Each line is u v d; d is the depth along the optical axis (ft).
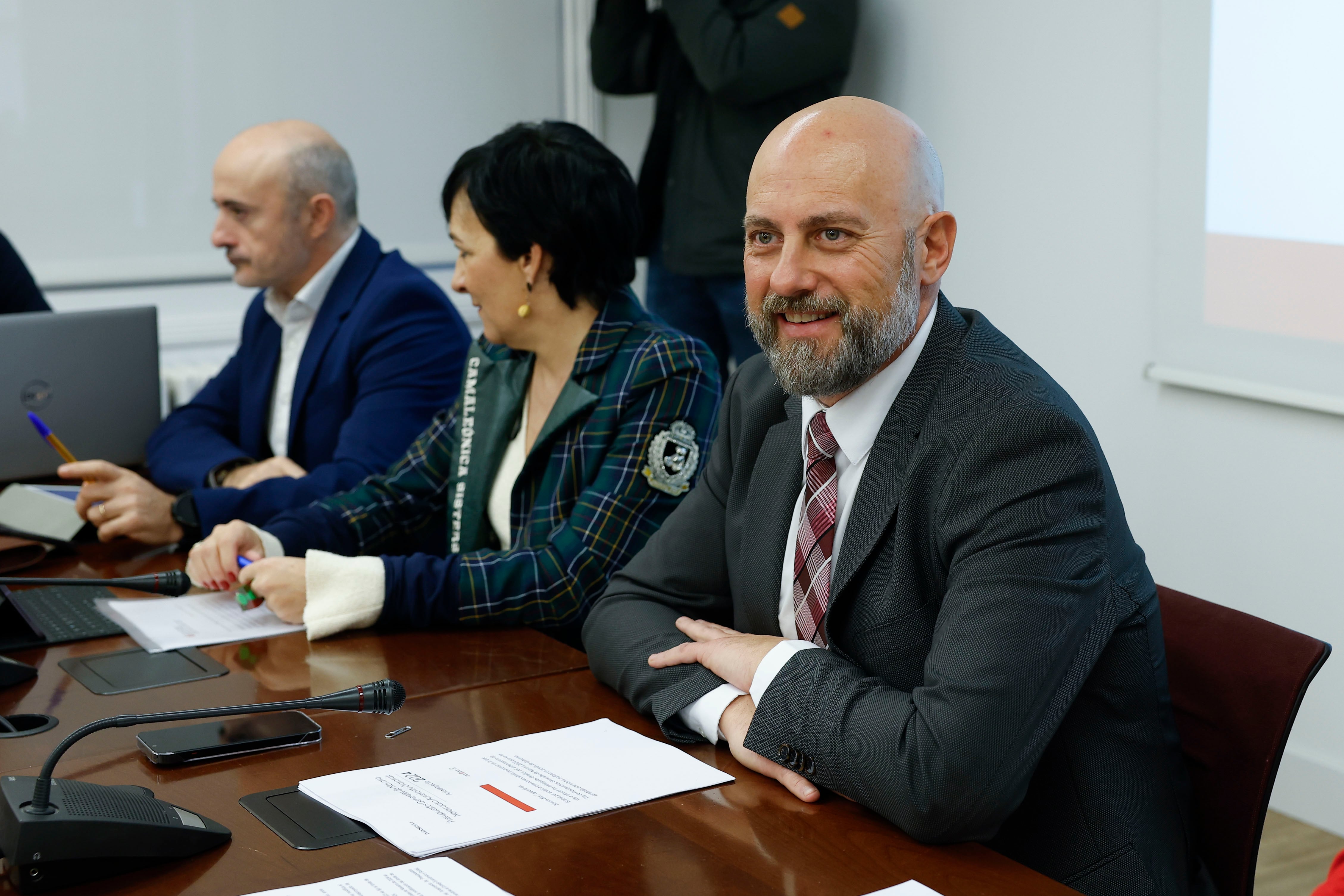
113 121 12.19
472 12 13.87
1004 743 3.47
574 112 14.53
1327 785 8.52
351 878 3.11
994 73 10.75
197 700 4.43
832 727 3.65
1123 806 3.88
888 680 4.03
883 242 3.88
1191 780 4.20
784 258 3.94
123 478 6.55
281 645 5.07
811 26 10.97
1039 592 3.62
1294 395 8.42
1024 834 3.94
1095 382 10.13
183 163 12.59
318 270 7.99
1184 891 3.98
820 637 4.26
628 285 6.13
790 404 4.56
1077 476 3.75
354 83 13.37
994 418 3.84
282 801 3.59
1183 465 9.45
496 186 5.73
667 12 11.41
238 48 12.67
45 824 3.05
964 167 11.19
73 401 7.29
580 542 5.53
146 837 3.19
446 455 6.53
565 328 5.99
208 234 12.84
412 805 3.55
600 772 3.82
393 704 3.89
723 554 4.85
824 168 3.85
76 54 11.93
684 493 5.72
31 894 3.05
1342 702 8.42
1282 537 8.75
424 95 13.78
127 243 12.45
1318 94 8.05
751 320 4.14
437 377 7.72
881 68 11.96
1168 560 9.64
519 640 5.19
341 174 7.95
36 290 9.62
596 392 5.83
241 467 7.70
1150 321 9.60
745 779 3.82
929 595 3.99
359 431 7.44
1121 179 9.70
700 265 11.82
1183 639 4.36
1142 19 9.37
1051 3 10.13
